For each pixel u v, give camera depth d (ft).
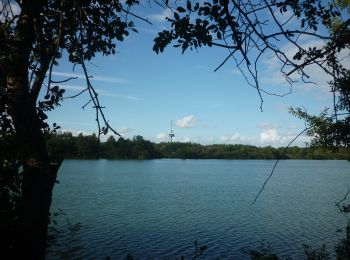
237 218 145.89
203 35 13.14
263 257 39.60
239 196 224.12
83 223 127.44
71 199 199.21
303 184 320.70
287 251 93.15
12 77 12.26
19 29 12.48
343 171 568.82
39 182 12.44
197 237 110.63
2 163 12.71
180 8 13.05
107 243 99.96
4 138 12.65
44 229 12.43
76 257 78.84
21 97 12.28
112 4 15.71
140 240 105.40
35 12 12.68
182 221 137.90
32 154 12.47
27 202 12.25
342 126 25.77
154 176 398.01
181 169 547.49
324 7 13.62
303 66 9.71
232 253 92.12
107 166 583.17
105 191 244.01
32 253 12.03
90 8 15.23
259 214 155.84
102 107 11.19
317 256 40.34
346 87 9.80
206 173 466.70
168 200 201.67
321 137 27.81
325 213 157.28
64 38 14.69
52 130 16.81
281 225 130.72
